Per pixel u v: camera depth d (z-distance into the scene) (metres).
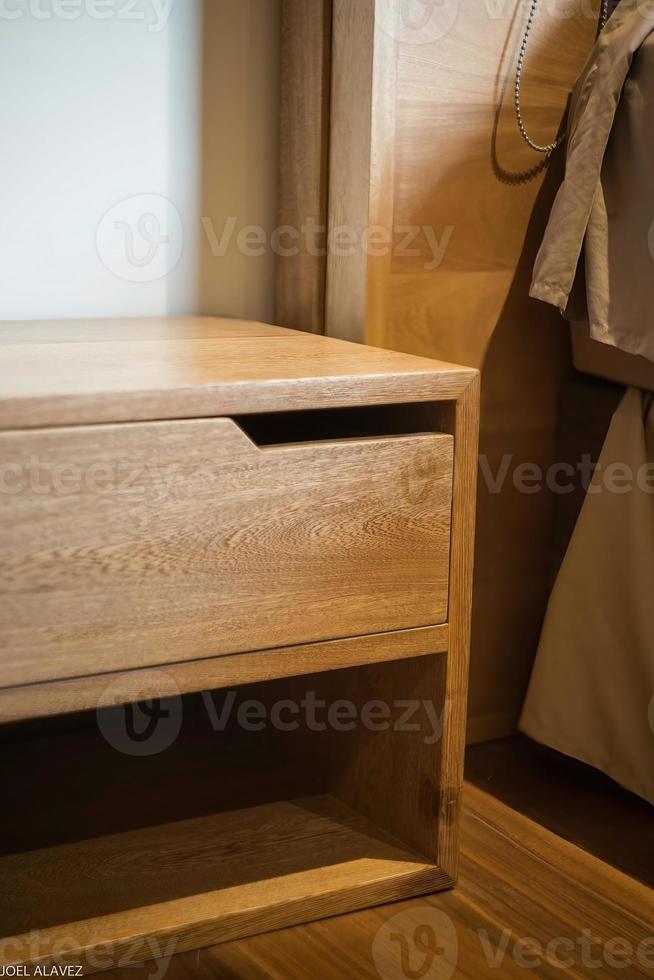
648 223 1.06
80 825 1.10
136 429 0.78
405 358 0.96
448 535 0.93
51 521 0.77
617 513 1.17
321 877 0.99
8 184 1.18
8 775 1.21
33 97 1.18
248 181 1.30
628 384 1.17
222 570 0.84
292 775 1.23
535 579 1.33
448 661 0.97
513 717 1.35
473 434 0.93
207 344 1.03
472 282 1.21
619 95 1.08
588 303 1.12
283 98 1.27
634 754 1.17
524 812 1.17
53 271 1.23
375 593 0.91
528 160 1.21
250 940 0.94
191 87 1.25
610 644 1.18
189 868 1.01
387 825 1.09
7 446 0.74
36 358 0.91
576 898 1.01
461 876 1.04
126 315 1.27
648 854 1.09
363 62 1.11
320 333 1.25
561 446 1.30
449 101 1.15
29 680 0.78
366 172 1.12
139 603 0.81
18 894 0.96
